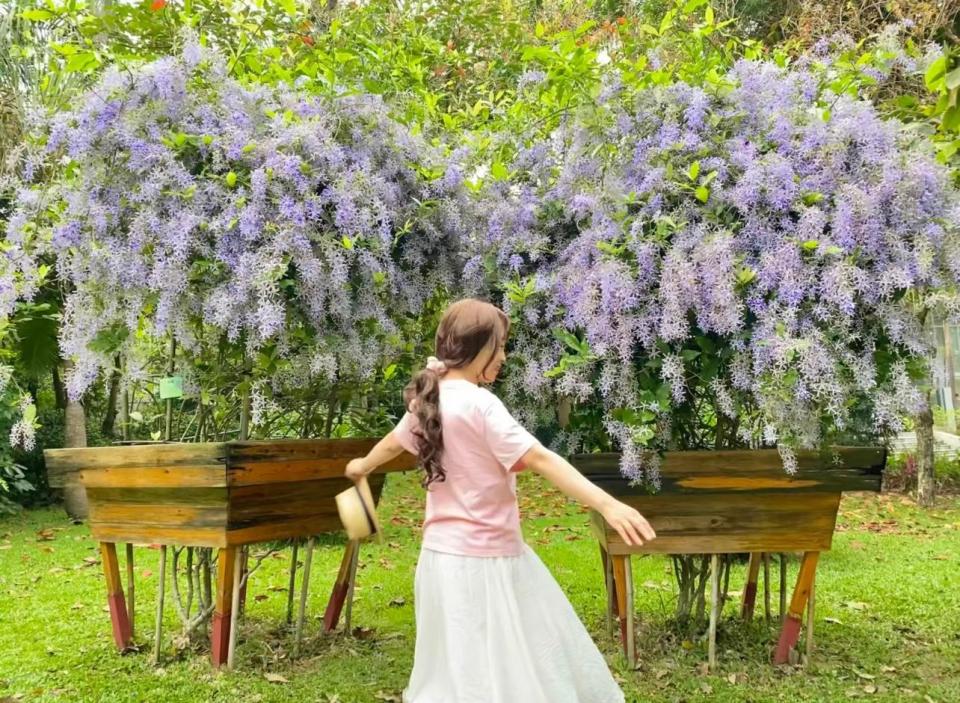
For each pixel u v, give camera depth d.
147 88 2.80
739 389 2.73
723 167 2.72
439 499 2.02
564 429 3.05
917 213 2.62
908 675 2.92
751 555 3.45
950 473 8.31
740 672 2.91
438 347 2.11
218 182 2.79
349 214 2.79
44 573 4.83
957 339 9.83
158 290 2.80
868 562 4.85
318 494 3.12
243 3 3.55
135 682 2.88
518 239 3.14
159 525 2.96
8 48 5.72
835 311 2.58
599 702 2.07
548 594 2.04
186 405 3.66
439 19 6.85
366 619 3.70
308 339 2.86
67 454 3.12
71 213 2.88
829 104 2.93
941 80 2.73
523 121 3.43
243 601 3.48
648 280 2.71
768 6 7.64
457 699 1.86
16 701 2.74
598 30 6.17
